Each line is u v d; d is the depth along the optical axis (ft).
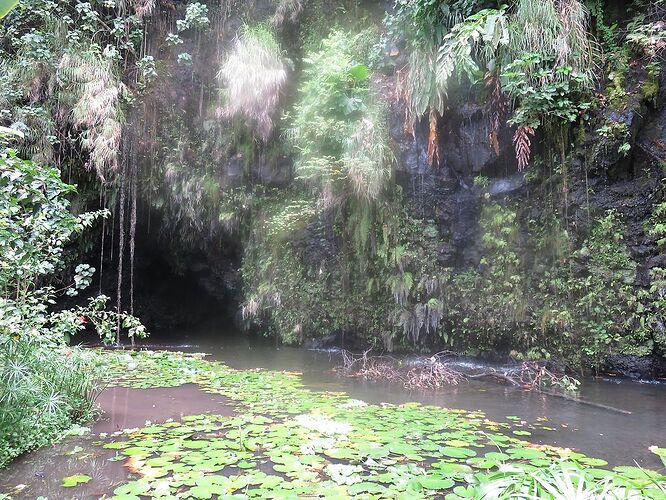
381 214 24.18
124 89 26.08
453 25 19.81
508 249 21.84
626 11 19.22
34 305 11.88
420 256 23.81
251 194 28.55
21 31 26.07
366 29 24.76
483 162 22.00
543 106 18.24
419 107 20.65
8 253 10.52
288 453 9.64
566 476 6.27
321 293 27.48
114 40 27.84
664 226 17.62
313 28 26.94
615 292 18.70
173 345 30.89
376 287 25.41
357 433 11.12
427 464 9.12
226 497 7.45
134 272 34.17
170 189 28.53
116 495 7.64
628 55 18.81
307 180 26.03
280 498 7.44
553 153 20.25
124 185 27.50
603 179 19.17
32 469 9.06
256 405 14.12
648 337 17.95
